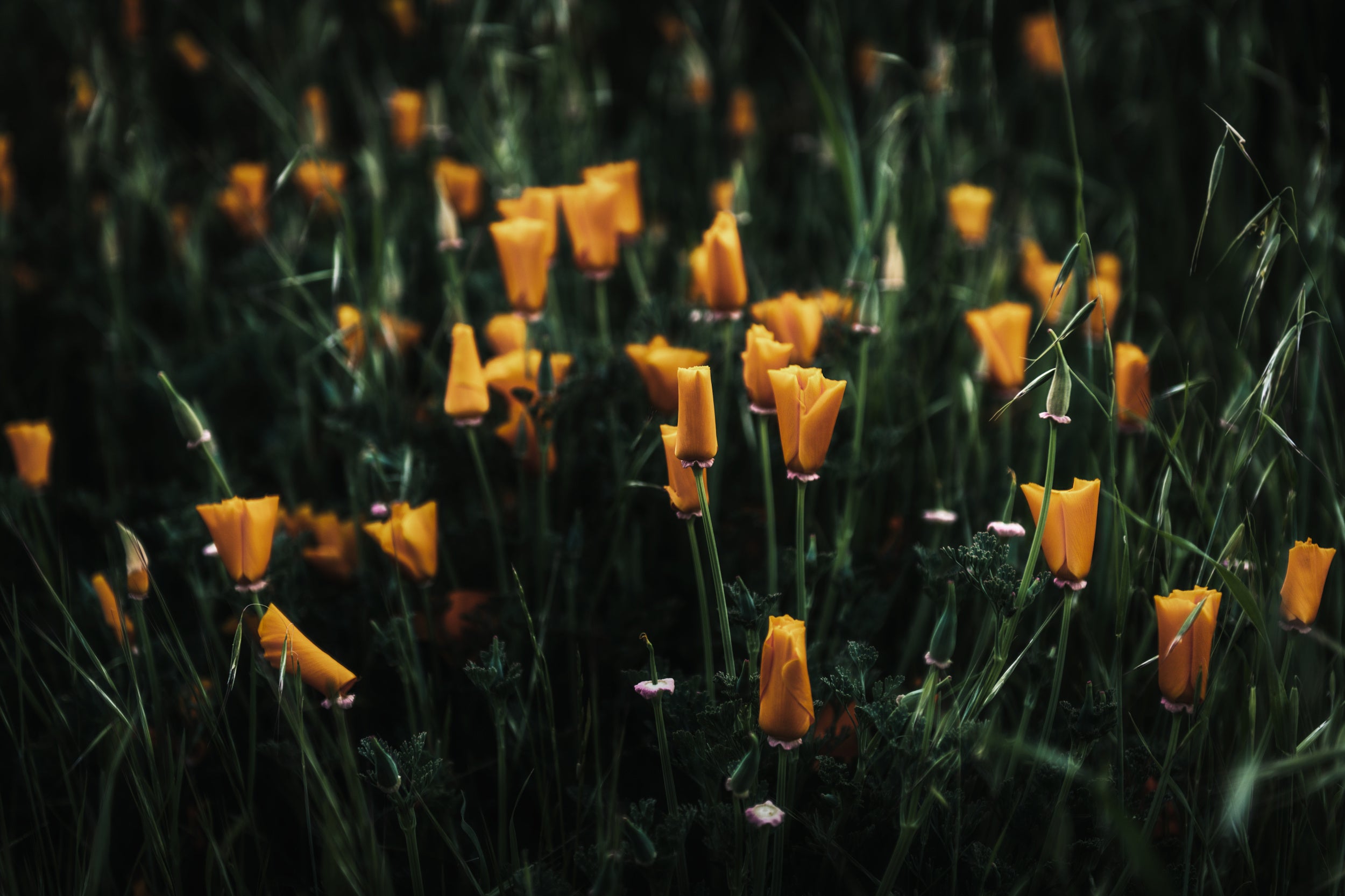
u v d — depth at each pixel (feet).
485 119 5.60
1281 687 3.71
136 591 3.77
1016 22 7.19
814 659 3.95
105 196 5.72
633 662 4.03
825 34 5.88
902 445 4.33
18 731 4.00
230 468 4.46
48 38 7.01
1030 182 5.68
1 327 4.94
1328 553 3.66
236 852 3.87
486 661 3.74
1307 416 4.07
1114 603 3.97
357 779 3.70
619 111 7.27
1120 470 4.20
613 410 4.16
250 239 5.32
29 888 3.80
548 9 5.86
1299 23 5.06
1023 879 3.67
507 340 4.25
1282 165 4.80
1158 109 5.75
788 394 3.66
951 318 4.73
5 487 4.16
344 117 7.04
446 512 4.25
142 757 3.85
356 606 4.05
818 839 3.73
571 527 4.08
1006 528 3.79
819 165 5.95
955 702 3.70
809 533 4.19
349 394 4.43
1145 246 5.24
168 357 4.83
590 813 3.86
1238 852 3.78
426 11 7.00
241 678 3.98
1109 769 3.74
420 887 3.69
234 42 7.18
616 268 4.93
